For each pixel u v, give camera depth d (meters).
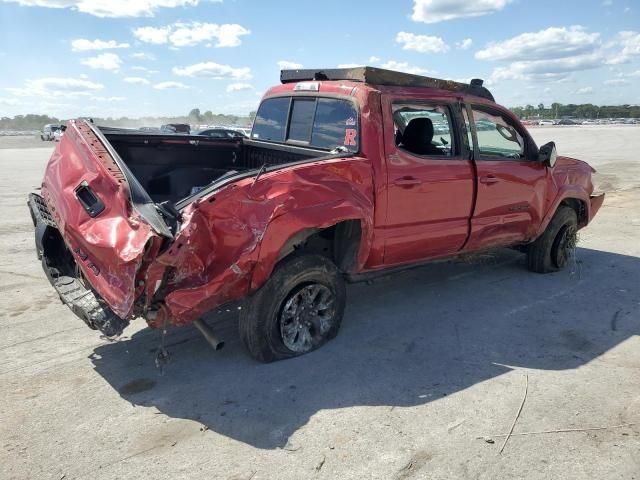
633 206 10.62
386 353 4.22
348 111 4.44
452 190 4.83
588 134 46.69
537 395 3.62
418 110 4.64
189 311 3.46
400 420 3.31
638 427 3.25
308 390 3.66
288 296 3.96
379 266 4.64
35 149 35.59
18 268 6.40
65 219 3.74
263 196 3.62
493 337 4.55
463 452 3.01
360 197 4.12
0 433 3.15
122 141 5.24
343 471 2.85
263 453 2.99
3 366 3.96
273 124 5.52
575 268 6.53
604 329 4.73
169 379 3.80
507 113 5.44
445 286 5.85
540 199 5.72
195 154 5.75
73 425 3.24
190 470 2.85
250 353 3.98
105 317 3.52
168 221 3.35
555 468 2.88
